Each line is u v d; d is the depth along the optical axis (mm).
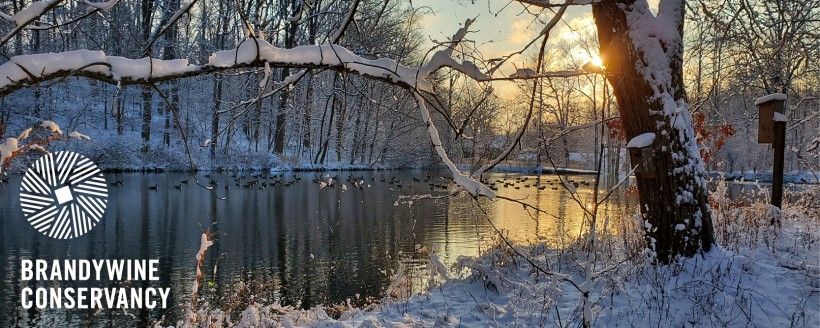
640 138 6098
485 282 6781
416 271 10273
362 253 12727
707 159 9891
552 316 5473
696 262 6020
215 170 33688
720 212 8789
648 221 6426
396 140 41719
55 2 2207
